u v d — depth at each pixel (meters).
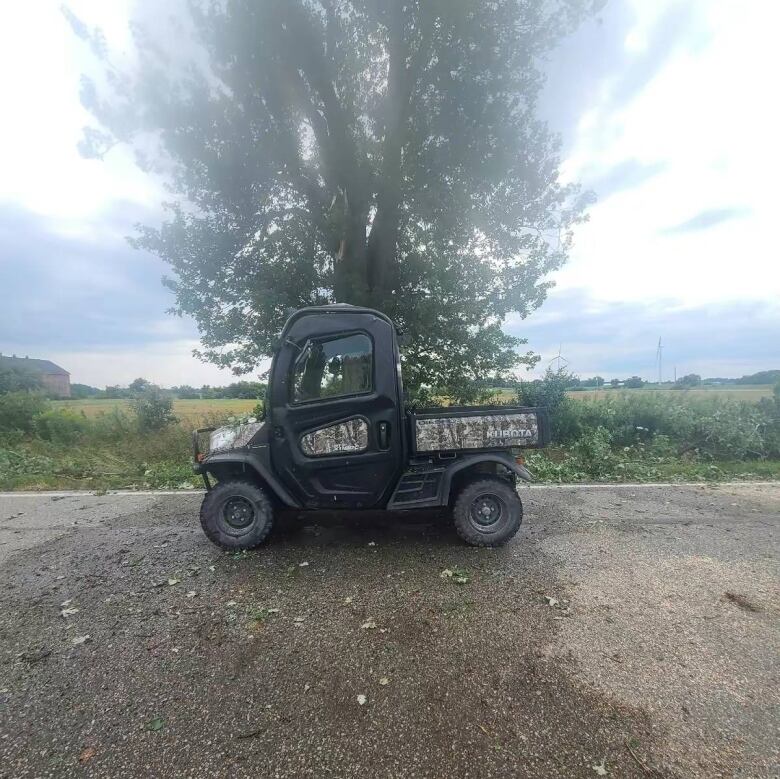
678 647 2.76
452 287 10.30
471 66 9.73
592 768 1.92
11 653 2.78
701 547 4.36
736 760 1.96
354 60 10.66
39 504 6.10
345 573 3.80
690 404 10.08
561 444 10.01
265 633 2.94
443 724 2.17
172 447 9.55
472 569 3.86
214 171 9.91
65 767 1.96
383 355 4.21
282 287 10.33
